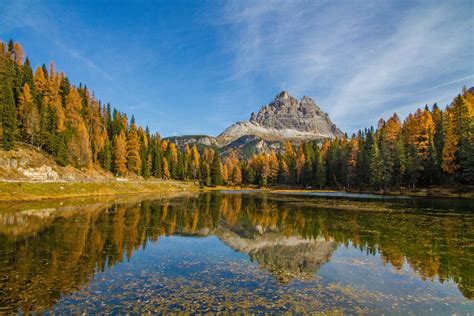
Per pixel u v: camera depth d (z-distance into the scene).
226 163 184.25
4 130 64.75
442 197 65.94
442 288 15.00
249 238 28.03
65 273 16.62
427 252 22.17
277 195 92.19
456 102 71.69
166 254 21.50
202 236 28.66
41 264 18.22
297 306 12.50
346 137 153.25
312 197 79.94
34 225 31.03
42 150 79.38
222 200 71.31
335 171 123.62
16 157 65.12
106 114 132.00
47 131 81.19
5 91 69.56
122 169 100.88
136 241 25.33
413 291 14.53
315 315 11.65
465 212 42.84
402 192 79.06
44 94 97.50
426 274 17.22
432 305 12.88
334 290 14.55
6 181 56.38
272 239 27.48
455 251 22.41
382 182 89.75
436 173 72.88
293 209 51.25
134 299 13.05
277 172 158.12
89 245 23.41
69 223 32.78
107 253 21.19
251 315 11.53
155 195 84.56
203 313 11.66
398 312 12.11
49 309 11.93
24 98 82.06
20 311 11.72
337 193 99.62
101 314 11.50
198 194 97.62
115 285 14.84
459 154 65.81
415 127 86.00
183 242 25.78
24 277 15.81
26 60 100.00
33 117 78.25
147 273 16.97
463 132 68.25
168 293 13.85
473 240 26.02
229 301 12.95
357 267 18.62
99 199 63.31
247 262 19.77
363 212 45.12
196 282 15.49
